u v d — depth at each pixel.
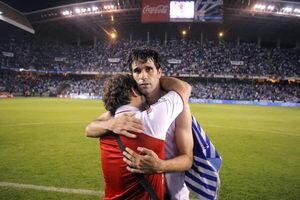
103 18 64.56
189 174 3.04
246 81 63.50
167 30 69.81
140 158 2.17
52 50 71.25
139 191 2.30
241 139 13.70
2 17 55.38
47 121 18.62
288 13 56.59
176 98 2.44
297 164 9.05
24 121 18.44
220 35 69.94
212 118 23.45
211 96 57.56
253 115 27.48
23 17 65.06
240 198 6.04
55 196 5.87
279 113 31.14
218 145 12.08
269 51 66.06
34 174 7.30
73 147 10.79
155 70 2.53
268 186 6.83
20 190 6.16
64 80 67.88
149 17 57.88
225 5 56.75
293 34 69.31
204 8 56.62
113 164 2.31
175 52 66.75
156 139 2.28
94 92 61.12
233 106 42.81
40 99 47.62
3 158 8.94
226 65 62.78
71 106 32.50
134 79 2.55
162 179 2.44
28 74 67.62
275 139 13.95
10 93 56.53
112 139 2.33
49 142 11.72
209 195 2.96
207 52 66.44
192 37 74.44
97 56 68.81
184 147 2.54
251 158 9.78
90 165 8.25
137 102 2.47
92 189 6.29
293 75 58.38
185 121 2.56
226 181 7.16
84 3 60.53
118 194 2.36
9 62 60.66
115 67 64.38
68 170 7.71
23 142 11.65
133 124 2.26
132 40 75.88
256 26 64.88
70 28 70.88
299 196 6.22
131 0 58.59
